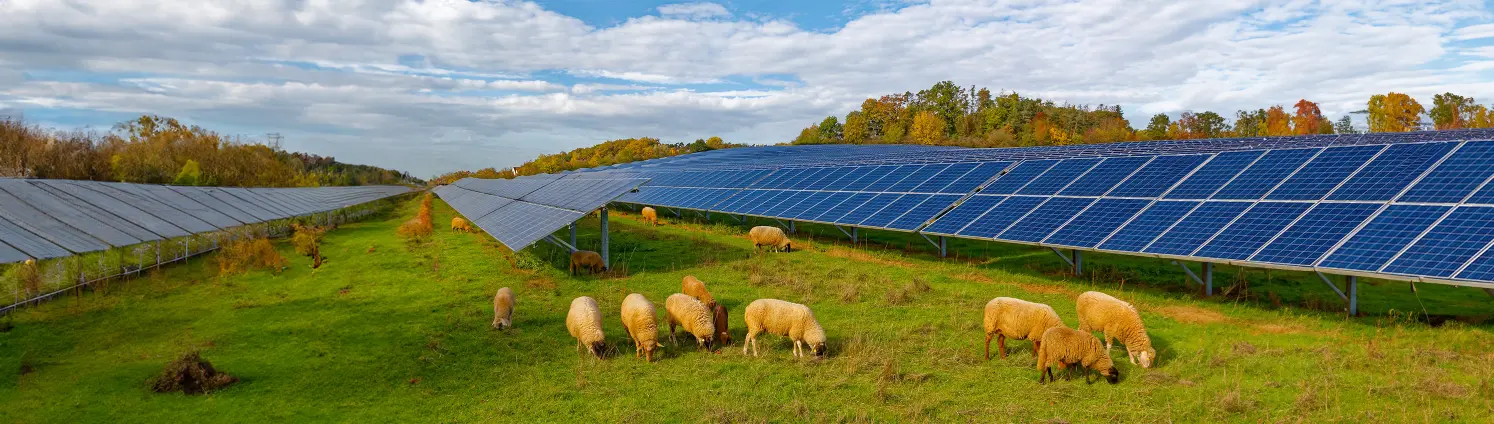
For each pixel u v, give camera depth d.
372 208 73.62
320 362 15.58
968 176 30.97
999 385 13.05
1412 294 19.47
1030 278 23.34
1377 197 17.64
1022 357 14.45
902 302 20.28
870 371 14.07
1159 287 21.27
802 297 21.16
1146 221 21.02
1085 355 12.76
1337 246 16.22
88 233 28.09
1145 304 19.33
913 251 29.78
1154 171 24.25
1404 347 14.41
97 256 26.31
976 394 12.67
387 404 12.98
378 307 21.25
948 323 17.69
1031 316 14.09
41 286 22.75
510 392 13.46
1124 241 20.31
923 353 15.23
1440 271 14.13
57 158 62.53
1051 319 13.85
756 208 38.03
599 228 43.94
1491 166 16.72
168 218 36.00
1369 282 21.28
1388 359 13.51
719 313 16.75
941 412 11.91
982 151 60.12
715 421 11.61
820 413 11.83
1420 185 17.22
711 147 150.25
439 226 49.12
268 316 20.31
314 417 12.37
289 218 49.50
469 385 13.94
